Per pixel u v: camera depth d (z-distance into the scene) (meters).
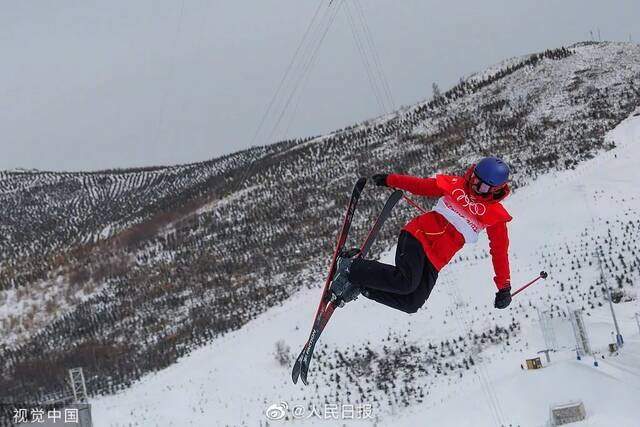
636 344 38.03
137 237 111.56
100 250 105.38
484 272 59.34
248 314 69.94
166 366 60.53
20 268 110.94
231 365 54.94
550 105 118.25
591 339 41.66
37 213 185.75
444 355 47.38
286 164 139.50
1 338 85.00
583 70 127.56
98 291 93.25
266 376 51.47
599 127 99.75
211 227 109.75
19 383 63.81
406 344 51.19
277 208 109.94
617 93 113.81
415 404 41.56
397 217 85.88
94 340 74.69
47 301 93.75
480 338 48.09
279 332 60.00
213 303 77.25
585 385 33.94
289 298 71.94
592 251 57.62
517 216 71.12
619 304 47.38
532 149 100.31
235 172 148.75
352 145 137.75
